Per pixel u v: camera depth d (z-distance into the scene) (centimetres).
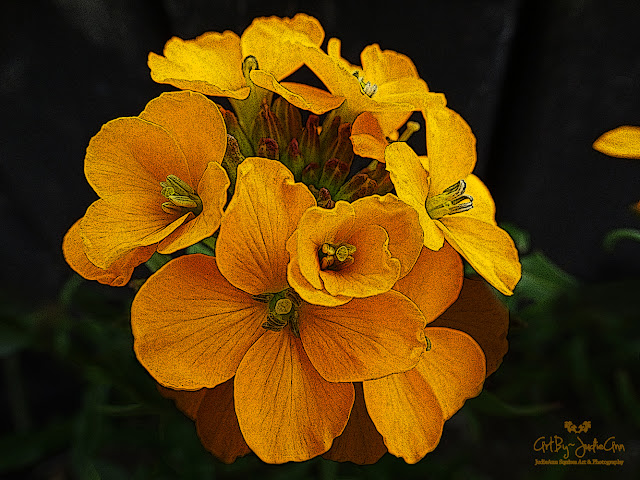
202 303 8
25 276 16
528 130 15
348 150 9
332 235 8
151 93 14
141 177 8
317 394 8
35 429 14
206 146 8
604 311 14
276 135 9
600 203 16
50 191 15
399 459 13
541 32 13
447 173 9
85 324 12
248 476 14
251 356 8
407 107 8
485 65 13
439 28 12
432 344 8
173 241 7
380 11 12
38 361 17
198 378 7
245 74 9
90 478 12
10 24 12
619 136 9
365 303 8
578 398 17
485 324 9
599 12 12
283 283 8
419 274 8
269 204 7
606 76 13
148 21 12
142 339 7
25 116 13
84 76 13
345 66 9
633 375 16
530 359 15
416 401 8
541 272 12
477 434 14
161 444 12
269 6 12
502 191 16
